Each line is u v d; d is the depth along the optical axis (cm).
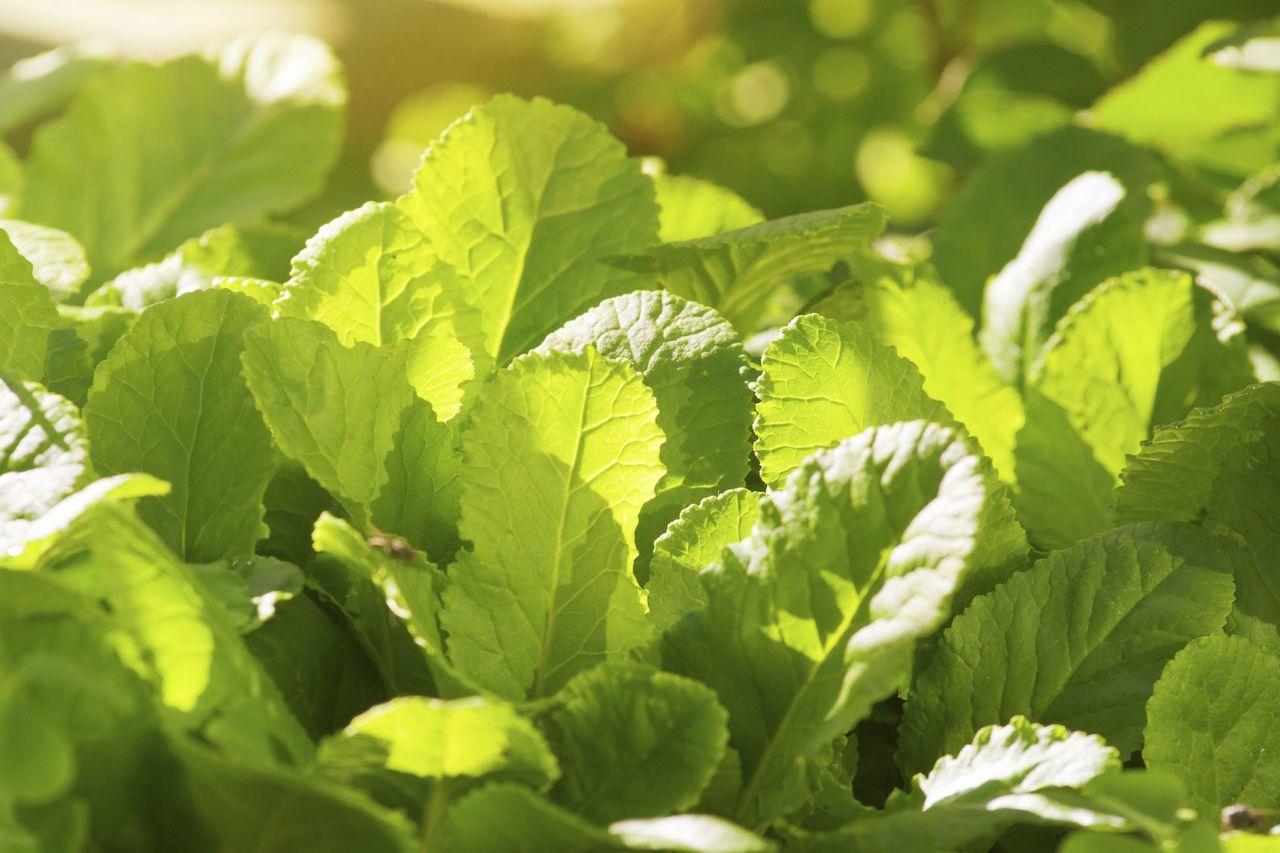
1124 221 156
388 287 138
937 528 124
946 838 121
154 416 132
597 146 146
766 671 126
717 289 149
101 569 121
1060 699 131
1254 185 172
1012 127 207
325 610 131
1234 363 149
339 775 121
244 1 525
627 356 137
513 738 120
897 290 152
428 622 125
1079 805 121
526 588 129
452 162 143
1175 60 177
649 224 146
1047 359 148
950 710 132
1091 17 225
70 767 115
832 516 126
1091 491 148
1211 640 128
